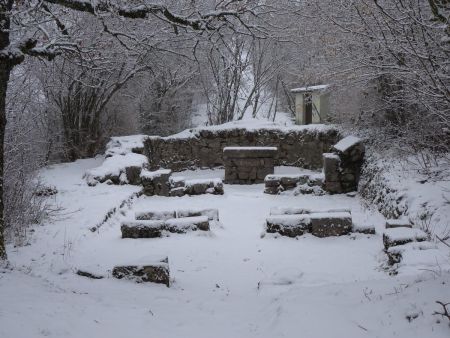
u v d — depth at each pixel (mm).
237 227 10312
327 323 4254
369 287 5258
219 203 12578
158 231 9250
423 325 3770
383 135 13352
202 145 17312
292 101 29219
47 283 5906
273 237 9352
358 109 14469
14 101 10305
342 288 5336
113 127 21781
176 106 25297
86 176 13797
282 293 5535
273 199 13070
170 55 19109
